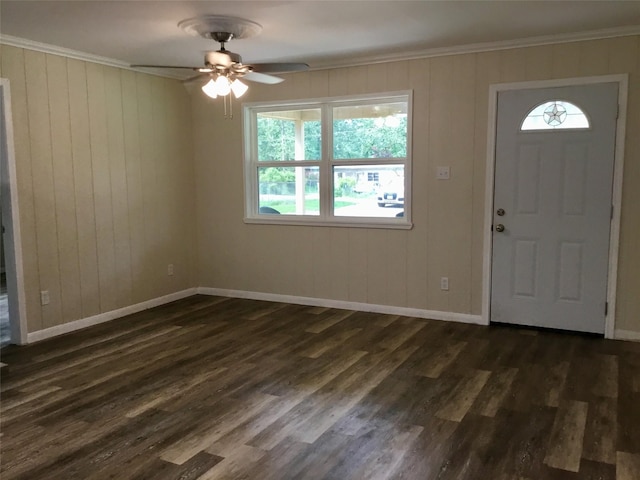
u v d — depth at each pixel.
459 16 3.59
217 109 5.67
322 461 2.50
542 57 4.24
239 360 3.88
